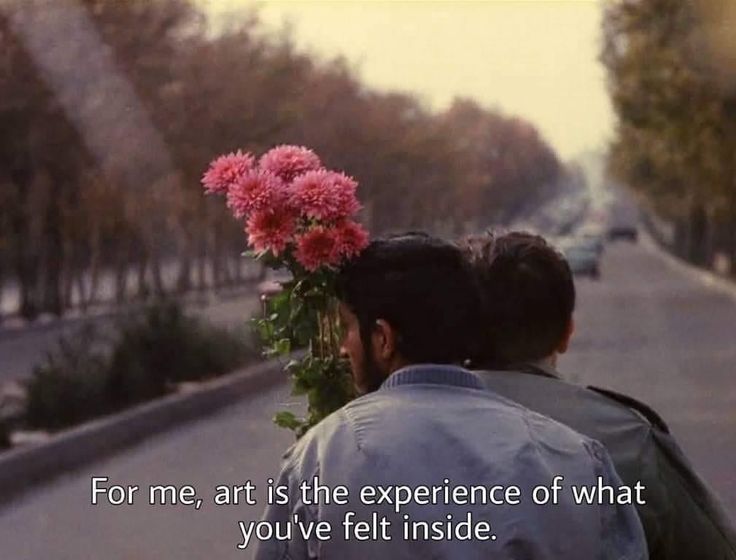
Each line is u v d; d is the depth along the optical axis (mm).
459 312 3439
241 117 41469
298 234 4121
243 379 26203
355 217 4027
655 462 3816
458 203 101062
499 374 3986
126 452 18156
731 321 44844
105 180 40375
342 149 58844
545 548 3229
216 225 58312
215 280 70250
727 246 88750
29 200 41219
